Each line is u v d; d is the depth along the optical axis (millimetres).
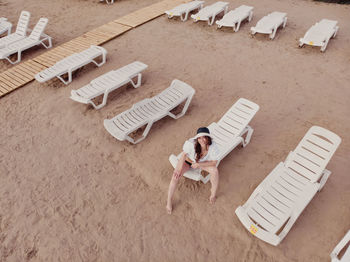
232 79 6988
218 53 8117
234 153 5035
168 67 7621
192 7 10109
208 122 5738
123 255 3729
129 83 7117
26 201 4457
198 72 7332
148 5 12055
